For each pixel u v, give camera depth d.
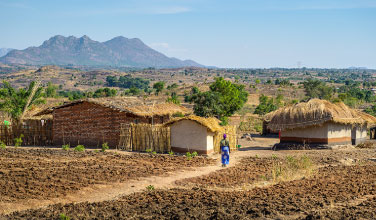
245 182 15.24
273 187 13.59
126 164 19.97
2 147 28.09
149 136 26.67
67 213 10.73
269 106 74.06
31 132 31.92
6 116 36.09
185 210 10.62
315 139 29.03
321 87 118.06
